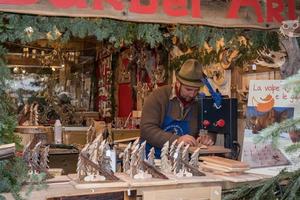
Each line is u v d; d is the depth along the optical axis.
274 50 2.87
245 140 2.54
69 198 2.01
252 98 2.55
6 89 2.20
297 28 2.56
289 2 2.73
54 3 2.18
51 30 2.25
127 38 2.44
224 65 4.23
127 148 2.33
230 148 3.51
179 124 3.37
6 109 2.21
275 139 1.30
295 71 2.72
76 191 2.03
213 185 2.25
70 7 2.22
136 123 6.17
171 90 3.34
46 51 7.29
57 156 3.43
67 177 2.26
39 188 2.01
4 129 2.13
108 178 2.15
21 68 7.29
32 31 2.21
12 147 1.90
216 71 4.44
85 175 2.14
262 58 3.20
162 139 3.03
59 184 2.14
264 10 2.68
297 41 2.72
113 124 6.55
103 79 7.49
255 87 2.55
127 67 6.80
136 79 6.52
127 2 2.34
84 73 7.97
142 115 3.28
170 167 2.37
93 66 7.92
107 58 7.39
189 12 2.49
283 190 1.39
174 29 2.64
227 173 2.36
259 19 2.67
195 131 3.45
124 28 2.40
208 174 2.38
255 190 1.45
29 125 4.34
